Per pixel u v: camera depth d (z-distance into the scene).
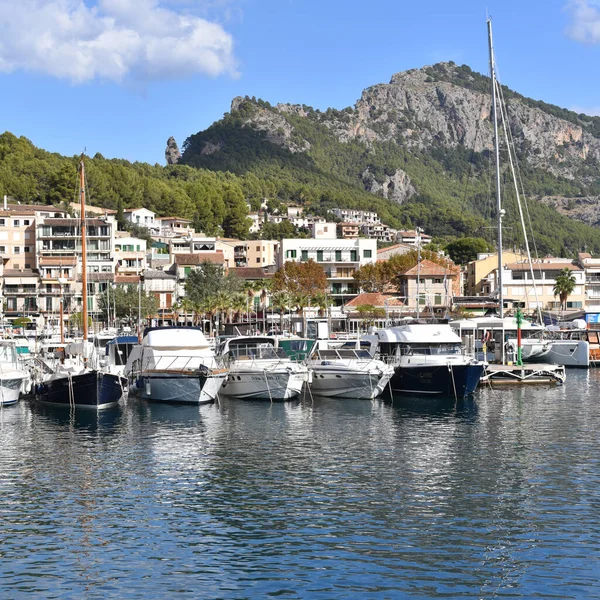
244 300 142.25
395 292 160.25
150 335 69.69
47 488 39.12
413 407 65.62
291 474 41.69
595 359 107.62
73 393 64.31
